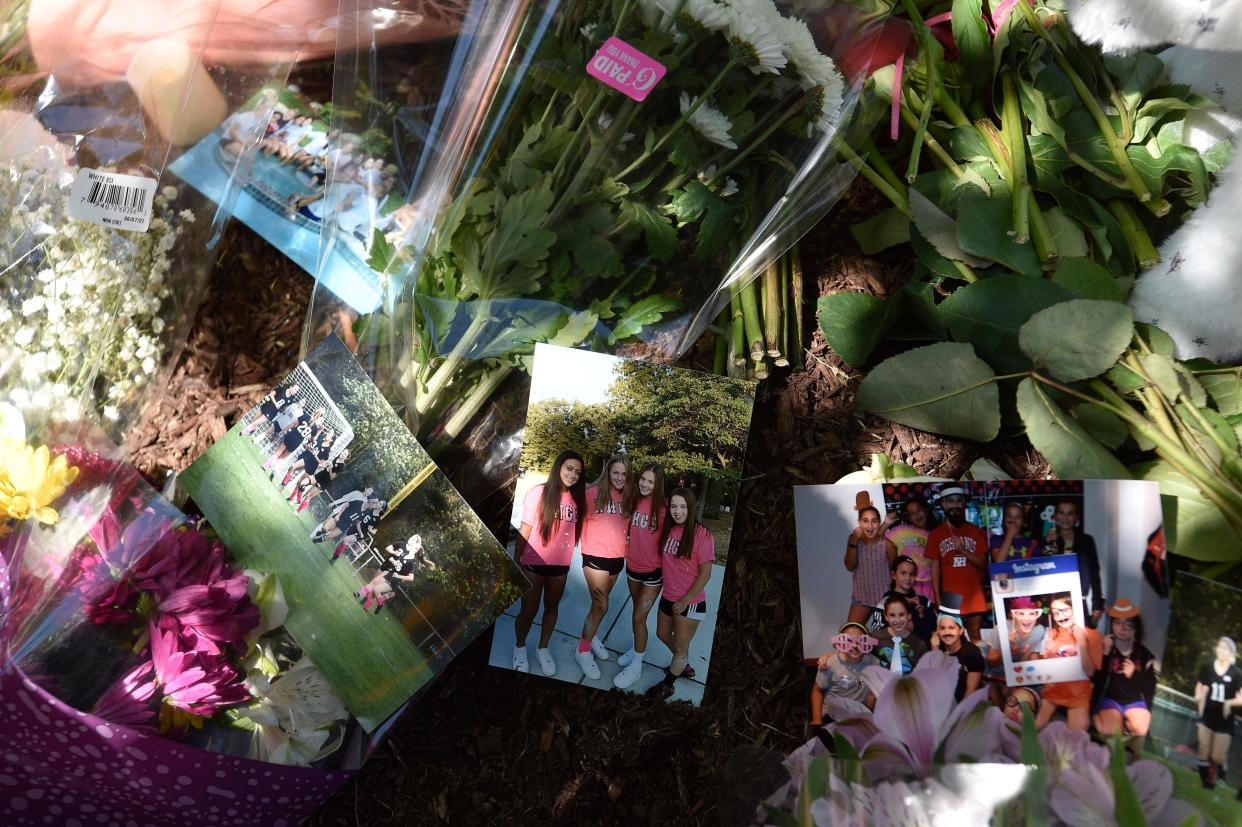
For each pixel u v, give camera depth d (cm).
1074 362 98
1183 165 104
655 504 98
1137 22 105
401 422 93
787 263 108
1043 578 95
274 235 109
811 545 98
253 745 88
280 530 93
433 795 93
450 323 99
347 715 91
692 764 94
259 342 108
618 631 96
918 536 97
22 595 88
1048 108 107
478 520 92
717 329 105
